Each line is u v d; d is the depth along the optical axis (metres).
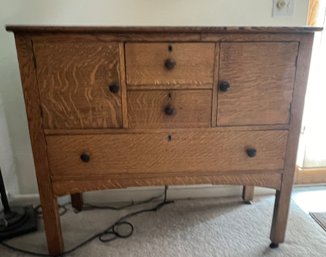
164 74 0.92
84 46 0.87
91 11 1.26
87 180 1.03
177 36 0.88
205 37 0.89
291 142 1.04
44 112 0.93
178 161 1.03
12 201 1.44
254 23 1.34
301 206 1.50
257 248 1.18
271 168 1.07
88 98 0.93
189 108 0.96
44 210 1.05
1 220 1.26
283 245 1.20
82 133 0.97
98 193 1.51
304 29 0.90
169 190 1.54
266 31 0.89
